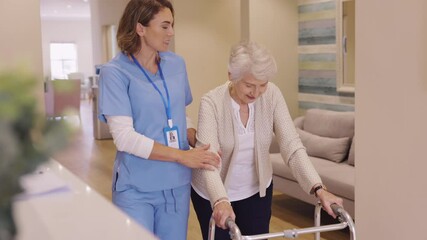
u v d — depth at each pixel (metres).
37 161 0.61
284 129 2.45
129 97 2.38
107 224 1.16
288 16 7.15
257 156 2.45
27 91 0.60
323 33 6.71
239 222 2.55
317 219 2.21
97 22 15.08
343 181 4.66
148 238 1.06
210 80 8.00
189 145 2.62
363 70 2.61
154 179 2.42
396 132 2.47
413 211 2.43
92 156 8.98
